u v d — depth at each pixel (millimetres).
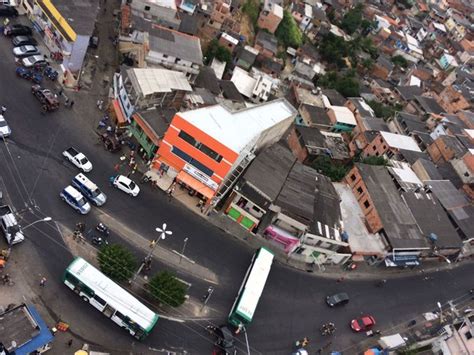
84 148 59344
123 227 53625
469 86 126062
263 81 91812
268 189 59312
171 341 46312
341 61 125312
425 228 68688
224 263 56125
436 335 57875
